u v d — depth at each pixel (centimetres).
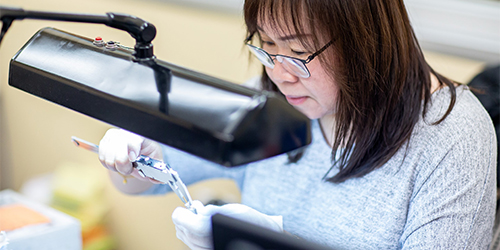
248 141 65
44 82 81
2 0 254
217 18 204
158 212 223
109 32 203
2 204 129
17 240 106
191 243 91
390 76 106
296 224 129
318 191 127
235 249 67
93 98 75
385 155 114
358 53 99
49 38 87
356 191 120
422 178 112
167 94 72
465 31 174
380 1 98
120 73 77
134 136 99
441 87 118
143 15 222
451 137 111
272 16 95
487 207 111
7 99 265
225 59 206
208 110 68
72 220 117
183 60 218
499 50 168
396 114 111
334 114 121
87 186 228
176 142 68
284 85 107
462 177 108
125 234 233
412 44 109
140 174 97
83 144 103
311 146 129
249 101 69
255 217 91
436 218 108
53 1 241
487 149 112
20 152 271
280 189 133
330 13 94
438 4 178
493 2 176
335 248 61
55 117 248
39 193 233
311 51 99
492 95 125
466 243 107
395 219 116
